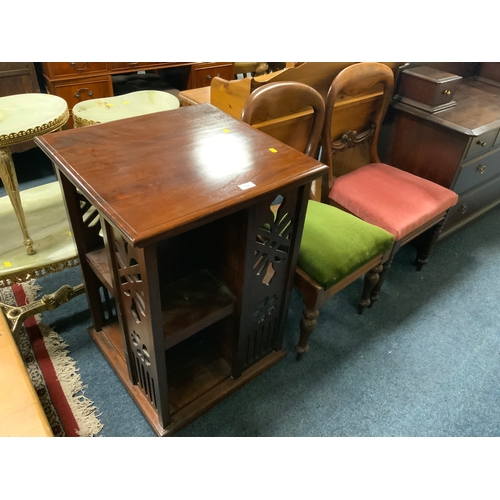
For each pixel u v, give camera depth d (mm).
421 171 1819
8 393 851
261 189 873
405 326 1624
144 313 924
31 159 2352
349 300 1719
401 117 1794
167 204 801
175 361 1355
